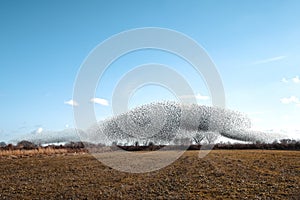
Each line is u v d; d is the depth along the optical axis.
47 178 28.42
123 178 27.92
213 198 20.86
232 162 35.78
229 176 27.53
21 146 51.78
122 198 21.33
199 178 27.11
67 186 25.00
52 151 48.09
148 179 27.31
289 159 36.97
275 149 54.44
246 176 27.30
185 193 22.23
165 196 21.55
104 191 23.14
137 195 22.02
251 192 22.12
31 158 41.34
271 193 21.73
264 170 30.05
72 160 38.84
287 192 21.86
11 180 27.77
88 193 22.69
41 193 22.95
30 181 27.20
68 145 51.56
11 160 39.12
